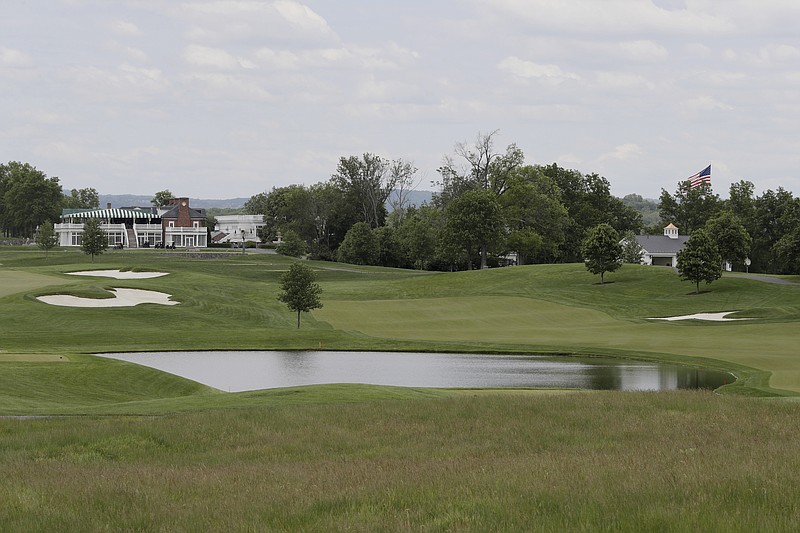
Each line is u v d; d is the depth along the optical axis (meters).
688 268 92.94
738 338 61.59
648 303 86.88
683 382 44.62
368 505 13.82
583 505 13.12
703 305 84.75
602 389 42.41
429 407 27.16
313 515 13.27
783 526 11.66
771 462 16.95
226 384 45.34
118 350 58.50
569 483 14.96
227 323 75.94
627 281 102.44
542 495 13.96
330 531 12.36
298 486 15.66
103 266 117.06
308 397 31.45
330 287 108.19
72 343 60.84
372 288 107.19
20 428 23.92
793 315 73.94
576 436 22.09
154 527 12.88
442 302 87.75
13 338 61.41
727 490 13.98
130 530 12.77
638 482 14.84
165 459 19.98
